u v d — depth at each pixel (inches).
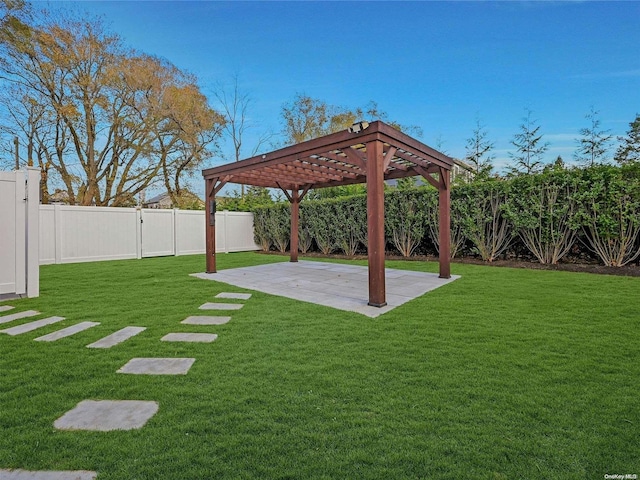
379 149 193.8
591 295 201.2
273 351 124.4
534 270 304.5
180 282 273.1
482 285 240.1
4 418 83.1
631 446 70.7
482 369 106.7
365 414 83.2
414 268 339.9
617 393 91.6
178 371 108.7
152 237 498.6
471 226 366.9
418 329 146.7
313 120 909.2
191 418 82.4
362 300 205.6
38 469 65.9
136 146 691.4
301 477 63.1
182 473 64.3
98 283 269.1
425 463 66.4
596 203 288.7
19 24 476.4
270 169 315.9
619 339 130.4
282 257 496.1
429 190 406.6
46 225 404.5
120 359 119.1
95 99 615.5
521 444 71.5
